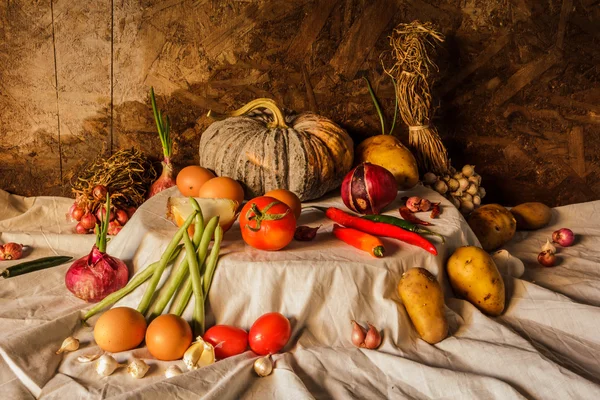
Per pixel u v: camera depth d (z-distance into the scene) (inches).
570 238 104.1
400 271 77.7
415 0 113.5
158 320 70.7
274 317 71.9
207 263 75.8
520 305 82.2
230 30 113.8
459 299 81.4
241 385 64.7
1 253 100.3
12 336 69.8
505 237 101.8
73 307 81.4
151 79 116.0
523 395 63.1
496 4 113.5
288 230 76.5
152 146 120.0
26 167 121.0
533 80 117.0
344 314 75.0
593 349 74.6
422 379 66.3
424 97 110.4
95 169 115.9
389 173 89.1
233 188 89.1
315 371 68.4
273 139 94.5
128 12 112.4
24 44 113.7
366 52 115.6
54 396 63.7
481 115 119.0
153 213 90.7
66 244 105.8
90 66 115.1
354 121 119.3
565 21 114.3
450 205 95.1
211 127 101.0
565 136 119.6
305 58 115.6
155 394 61.3
